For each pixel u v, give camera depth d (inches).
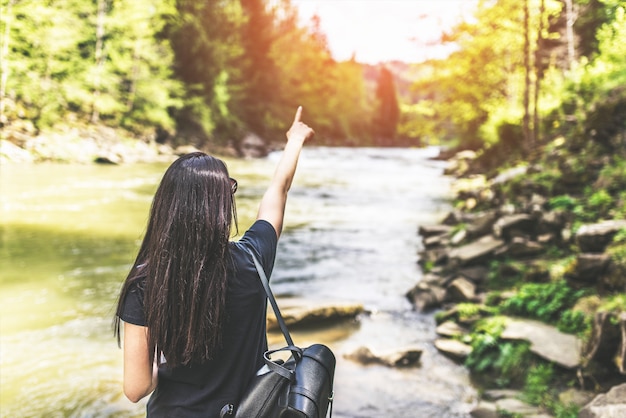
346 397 161.0
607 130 367.2
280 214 63.6
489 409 151.0
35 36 970.7
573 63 612.1
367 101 4544.8
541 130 714.8
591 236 222.5
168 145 1283.2
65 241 346.9
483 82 1029.8
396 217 507.2
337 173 1013.8
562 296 204.2
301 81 2832.2
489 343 186.4
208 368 53.9
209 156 57.0
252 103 2235.5
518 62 940.6
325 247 371.9
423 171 1130.0
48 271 280.1
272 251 59.4
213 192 54.1
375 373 178.5
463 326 217.2
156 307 51.1
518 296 215.2
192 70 1588.3
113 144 1053.2
